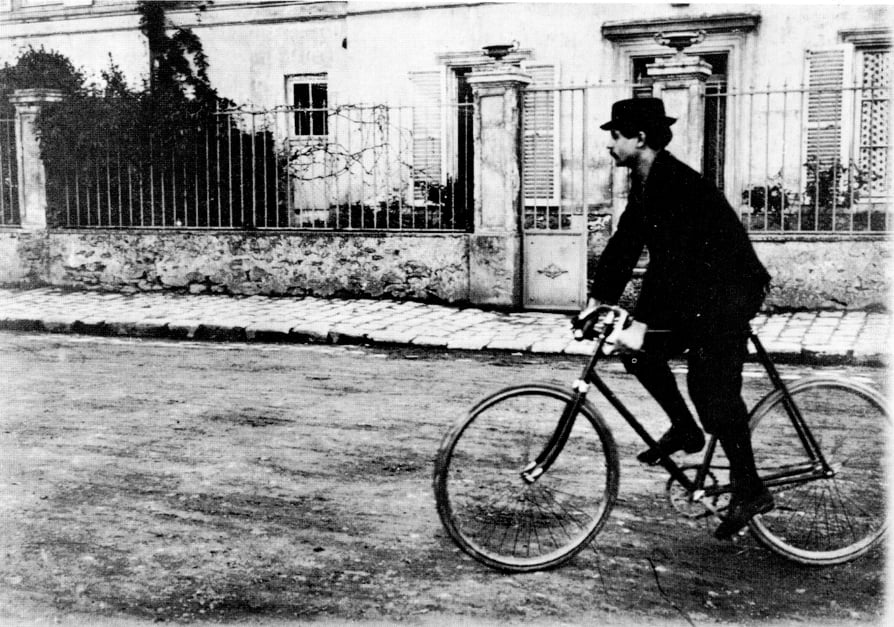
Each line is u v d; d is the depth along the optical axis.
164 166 13.85
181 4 18.33
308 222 13.77
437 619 3.61
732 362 3.99
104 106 14.04
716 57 15.23
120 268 13.84
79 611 3.71
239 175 13.55
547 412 4.07
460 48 16.22
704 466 4.10
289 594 3.84
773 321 10.39
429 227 14.34
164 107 13.94
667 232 3.96
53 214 14.21
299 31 17.59
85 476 5.41
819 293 10.93
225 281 13.43
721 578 4.00
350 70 17.06
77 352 9.68
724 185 14.54
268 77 17.91
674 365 8.87
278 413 6.92
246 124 13.92
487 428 4.05
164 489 5.18
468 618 3.62
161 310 11.91
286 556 4.23
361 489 5.17
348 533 4.51
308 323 10.80
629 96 15.33
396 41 16.67
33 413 6.95
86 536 4.49
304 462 5.68
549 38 15.67
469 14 16.12
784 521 4.29
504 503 4.07
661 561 4.17
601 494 4.14
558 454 4.07
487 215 11.88
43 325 11.28
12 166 14.64
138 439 6.21
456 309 11.94
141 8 18.48
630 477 5.32
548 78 15.71
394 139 16.31
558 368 8.60
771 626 3.55
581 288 11.60
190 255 13.55
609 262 4.21
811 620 3.60
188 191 13.83
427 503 4.94
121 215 14.08
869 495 4.19
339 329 10.39
